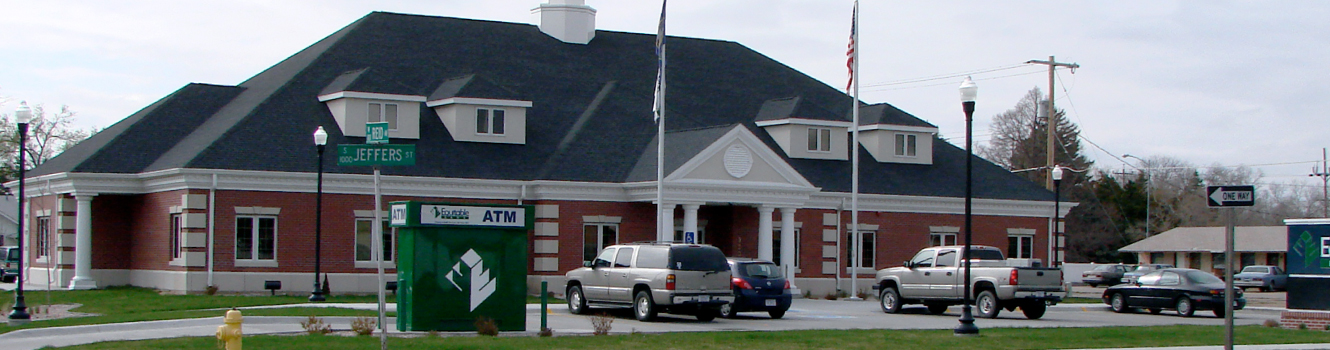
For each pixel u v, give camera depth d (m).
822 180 44.53
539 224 39.22
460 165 39.12
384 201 37.84
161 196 37.53
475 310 22.56
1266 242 80.00
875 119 47.88
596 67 47.03
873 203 45.09
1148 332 25.44
